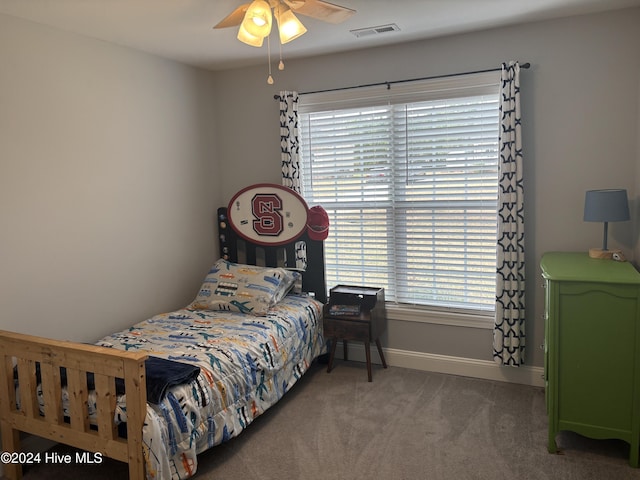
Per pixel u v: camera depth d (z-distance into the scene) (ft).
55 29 8.84
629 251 9.56
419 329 11.70
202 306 11.20
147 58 10.91
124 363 6.56
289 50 11.14
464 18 9.27
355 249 12.26
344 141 11.90
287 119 11.97
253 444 8.63
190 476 7.31
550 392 7.94
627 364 7.49
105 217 9.97
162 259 11.50
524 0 8.46
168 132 11.57
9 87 8.11
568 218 9.98
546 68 9.79
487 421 9.20
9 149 8.14
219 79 12.99
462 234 11.03
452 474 7.63
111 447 6.87
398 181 11.51
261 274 11.25
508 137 9.80
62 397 7.44
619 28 9.20
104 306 10.01
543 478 7.46
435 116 10.91
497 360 10.51
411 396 10.34
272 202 12.26
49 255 8.86
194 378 7.52
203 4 7.83
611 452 8.09
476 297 11.10
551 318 7.75
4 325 8.16
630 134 9.36
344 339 11.21
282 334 10.04
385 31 9.89
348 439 8.71
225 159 13.26
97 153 9.75
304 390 10.75
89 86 9.53
